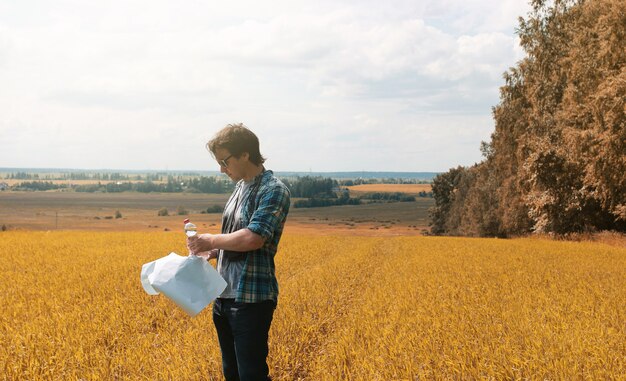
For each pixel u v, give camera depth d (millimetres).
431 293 9414
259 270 3584
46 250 18500
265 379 3629
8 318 6773
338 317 7930
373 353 5156
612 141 25141
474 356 4895
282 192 3617
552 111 38438
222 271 3688
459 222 80562
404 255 20500
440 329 6113
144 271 3613
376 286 11141
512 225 48625
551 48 38188
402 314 7340
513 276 12547
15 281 10664
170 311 7422
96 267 12938
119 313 6926
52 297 8484
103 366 4805
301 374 5293
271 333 6105
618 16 26531
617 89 24859
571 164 33969
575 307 7840
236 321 3564
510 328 6219
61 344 5371
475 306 7949
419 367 4637
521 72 44000
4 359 4812
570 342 5352
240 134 3631
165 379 4414
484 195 62031
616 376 4332
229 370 3918
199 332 6070
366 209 196750
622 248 23781
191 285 3416
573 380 4277
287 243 27625
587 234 33344
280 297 8711
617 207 27453
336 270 14211
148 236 27766
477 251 22141
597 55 28656
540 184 35719
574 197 34219
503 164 48406
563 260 17484
